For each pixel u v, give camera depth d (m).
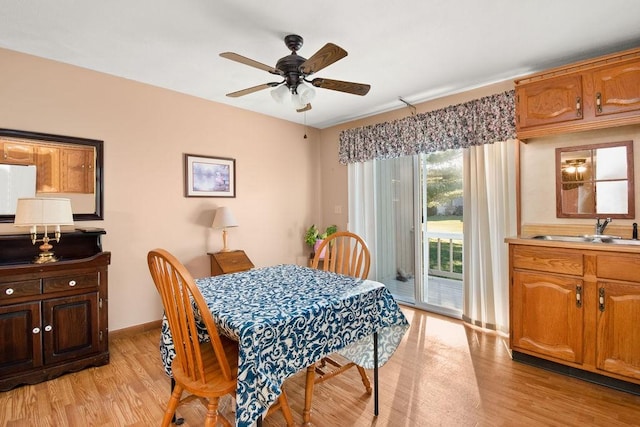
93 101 2.77
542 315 2.28
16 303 2.09
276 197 4.20
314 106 3.73
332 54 1.67
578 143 2.56
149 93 3.09
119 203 2.92
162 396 2.04
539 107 2.46
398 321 1.84
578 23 2.06
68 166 2.65
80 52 2.45
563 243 2.17
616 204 2.41
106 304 2.46
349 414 1.83
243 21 2.03
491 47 2.37
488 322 3.05
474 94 3.18
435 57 2.52
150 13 1.95
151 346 2.76
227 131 3.69
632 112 2.11
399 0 1.83
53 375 2.22
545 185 2.71
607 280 2.01
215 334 1.29
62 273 2.26
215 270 3.36
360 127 4.16
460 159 3.59
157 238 3.16
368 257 2.28
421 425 1.73
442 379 2.19
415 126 3.56
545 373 2.24
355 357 1.92
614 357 2.00
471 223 3.17
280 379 1.27
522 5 1.87
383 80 2.96
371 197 4.12
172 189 3.25
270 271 2.19
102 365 2.42
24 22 2.04
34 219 2.12
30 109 2.49
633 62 2.11
